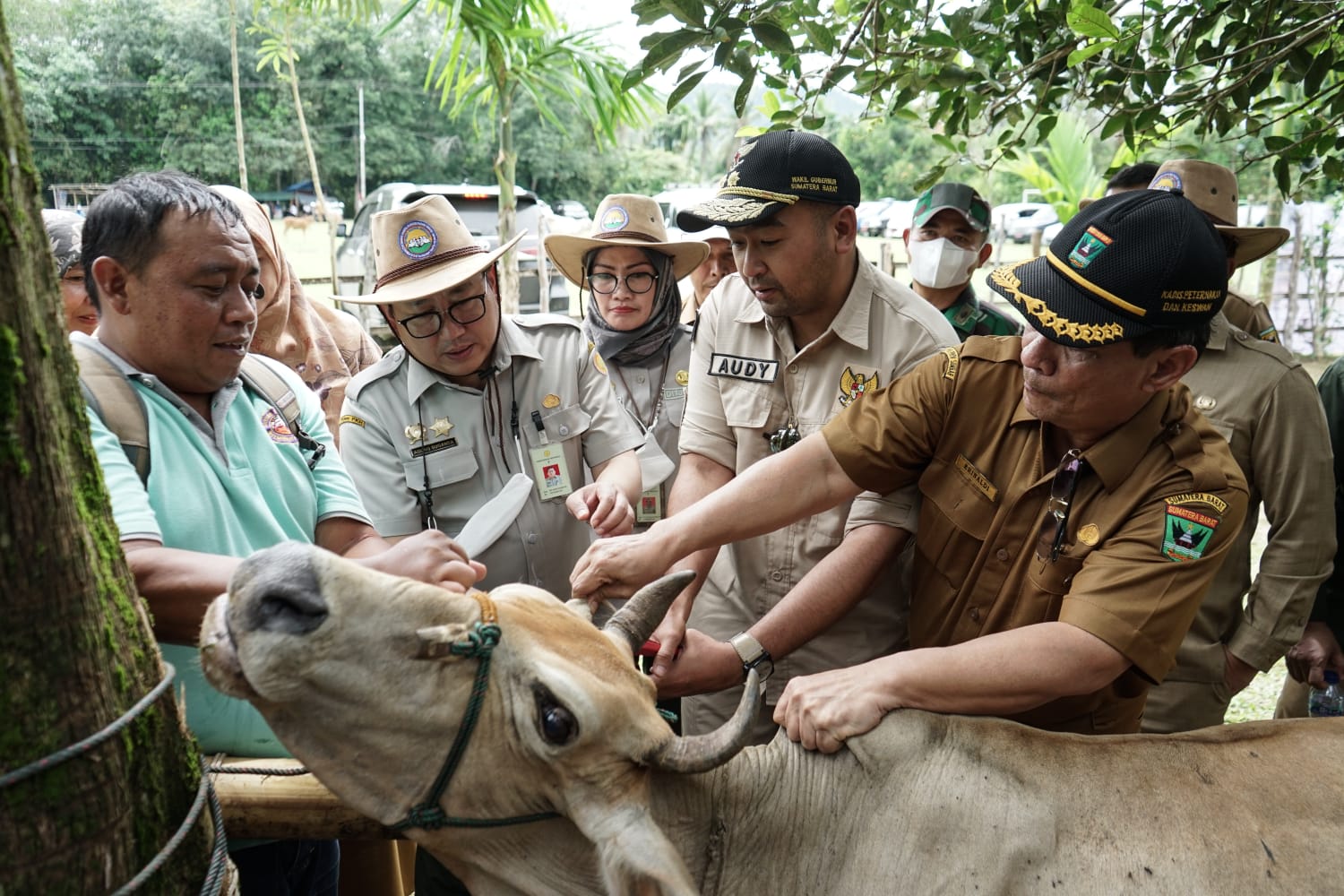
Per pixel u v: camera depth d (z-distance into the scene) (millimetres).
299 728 1941
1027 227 24781
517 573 3402
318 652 1846
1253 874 2143
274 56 17562
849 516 3127
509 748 2016
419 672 1945
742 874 2305
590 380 3574
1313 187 4484
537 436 3420
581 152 38562
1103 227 2230
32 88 27109
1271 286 14547
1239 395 3557
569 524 3479
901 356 3232
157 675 1635
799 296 3141
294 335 4465
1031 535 2572
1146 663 2322
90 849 1464
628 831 2012
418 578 2131
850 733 2340
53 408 1418
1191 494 2355
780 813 2324
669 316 4375
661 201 21359
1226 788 2273
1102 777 2289
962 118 4074
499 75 8406
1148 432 2406
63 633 1416
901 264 15500
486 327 3264
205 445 2342
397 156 33656
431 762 2000
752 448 3438
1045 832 2197
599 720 2010
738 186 3035
